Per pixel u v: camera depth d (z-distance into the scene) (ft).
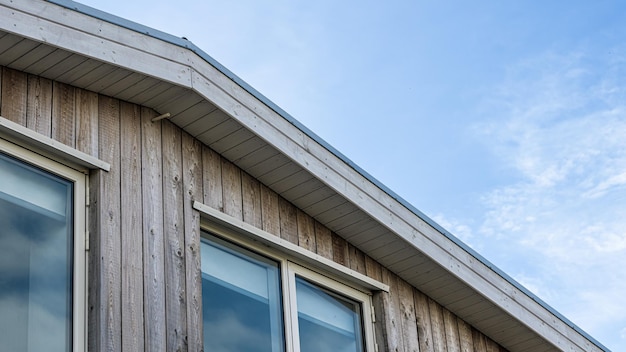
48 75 14.40
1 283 13.16
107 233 14.40
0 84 13.78
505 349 22.12
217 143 16.71
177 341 14.79
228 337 15.99
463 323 21.22
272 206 17.60
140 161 15.44
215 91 15.87
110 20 14.42
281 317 17.13
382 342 18.92
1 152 13.66
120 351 13.87
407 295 20.06
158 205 15.43
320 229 18.54
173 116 16.15
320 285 18.33
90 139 14.78
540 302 21.50
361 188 18.20
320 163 17.47
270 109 16.84
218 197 16.56
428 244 19.30
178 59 15.39
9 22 13.05
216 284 16.20
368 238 18.94
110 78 14.83
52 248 13.92
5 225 13.47
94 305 13.89
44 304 13.53
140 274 14.65
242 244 16.92
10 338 12.98
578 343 22.21
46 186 14.14
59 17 13.73
